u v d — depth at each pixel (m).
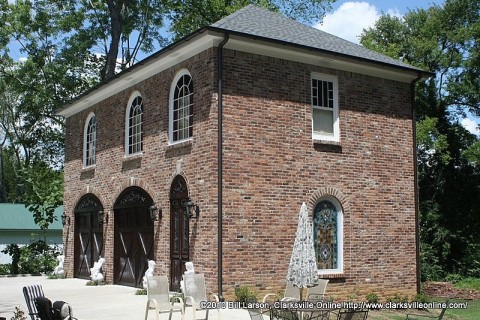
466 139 30.44
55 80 36.38
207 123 15.38
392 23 33.19
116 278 20.14
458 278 26.67
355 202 17.39
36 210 30.44
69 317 9.43
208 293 14.76
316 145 16.80
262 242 15.49
